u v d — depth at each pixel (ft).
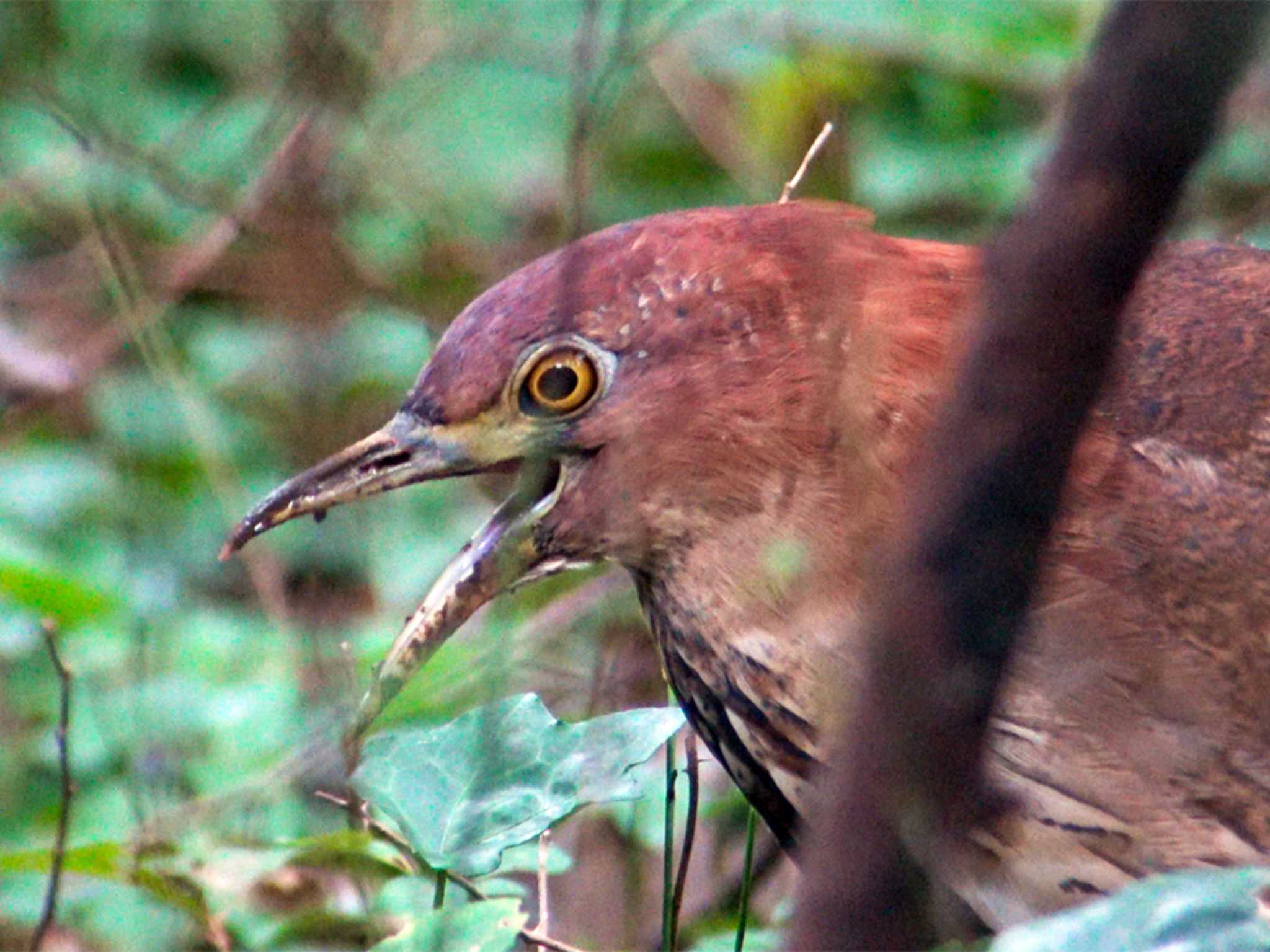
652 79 48.88
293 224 42.88
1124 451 22.13
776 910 27.73
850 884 13.33
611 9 49.32
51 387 43.96
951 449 12.43
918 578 12.66
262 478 42.55
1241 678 21.63
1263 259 24.49
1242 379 22.62
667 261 22.11
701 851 31.09
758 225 22.45
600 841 31.14
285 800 30.89
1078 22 45.55
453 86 50.31
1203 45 11.22
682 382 21.97
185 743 32.32
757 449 21.83
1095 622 21.52
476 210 48.57
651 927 29.89
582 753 21.21
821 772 21.61
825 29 47.37
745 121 47.85
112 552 40.86
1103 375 12.22
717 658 22.43
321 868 26.99
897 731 12.94
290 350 42.09
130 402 43.45
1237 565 21.77
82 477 42.75
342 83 43.96
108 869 26.37
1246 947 15.30
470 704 31.83
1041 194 11.90
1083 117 11.62
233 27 52.29
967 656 12.71
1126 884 21.25
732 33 47.91
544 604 35.53
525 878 31.22
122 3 52.95
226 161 49.62
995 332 12.13
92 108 46.98
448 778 21.17
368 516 40.24
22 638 35.53
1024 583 12.58
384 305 44.57
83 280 47.52
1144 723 21.44
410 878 24.40
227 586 40.75
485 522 23.26
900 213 45.98
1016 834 21.25
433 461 23.15
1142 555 21.75
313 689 33.30
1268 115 43.42
